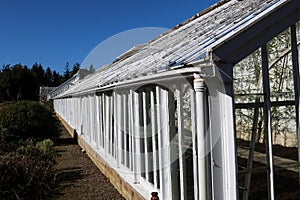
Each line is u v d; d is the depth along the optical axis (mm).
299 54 5305
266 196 4766
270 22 3561
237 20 3871
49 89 62531
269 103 4102
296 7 3699
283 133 6398
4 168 7309
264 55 4098
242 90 5500
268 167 4094
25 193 7395
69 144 16469
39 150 11609
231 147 3518
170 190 5012
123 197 7035
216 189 3602
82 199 7168
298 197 4781
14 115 14859
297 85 4348
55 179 8781
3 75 55062
